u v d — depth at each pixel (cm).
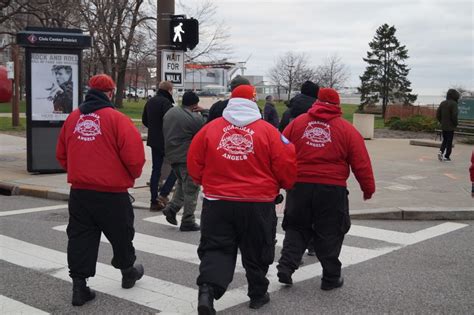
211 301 439
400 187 1130
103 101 495
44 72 1234
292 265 539
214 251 457
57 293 530
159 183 1034
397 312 489
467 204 959
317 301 514
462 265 639
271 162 459
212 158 457
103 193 485
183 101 784
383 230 819
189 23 1086
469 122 2241
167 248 702
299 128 542
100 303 505
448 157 1560
